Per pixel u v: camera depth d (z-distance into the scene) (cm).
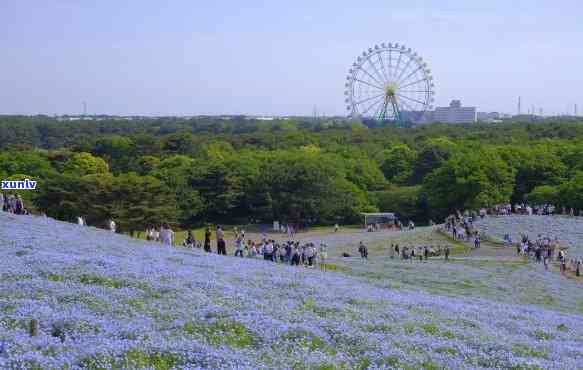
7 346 1505
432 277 4831
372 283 3675
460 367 1772
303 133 19738
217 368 1488
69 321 1808
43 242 3456
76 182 9512
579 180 9712
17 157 12925
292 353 1719
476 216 9050
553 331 2575
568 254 6862
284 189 10931
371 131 19738
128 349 1548
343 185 11300
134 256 3356
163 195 9750
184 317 2014
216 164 11344
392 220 10750
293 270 3700
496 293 4350
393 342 1962
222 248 4678
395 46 17475
